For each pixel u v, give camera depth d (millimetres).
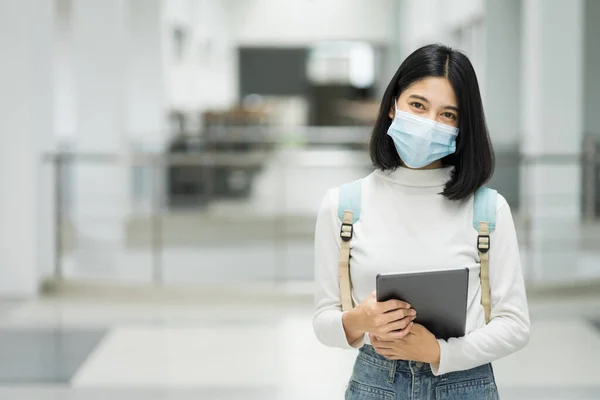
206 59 20125
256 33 21172
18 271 7555
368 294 2100
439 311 1973
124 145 10750
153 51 13312
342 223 2139
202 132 13047
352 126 20031
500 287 2074
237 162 10016
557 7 9836
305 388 4891
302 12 21141
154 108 13320
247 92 24156
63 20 15922
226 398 4699
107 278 7828
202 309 7180
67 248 9312
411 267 2061
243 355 5633
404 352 1992
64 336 6191
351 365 5383
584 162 8531
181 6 15805
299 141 12719
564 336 6141
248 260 8789
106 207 10438
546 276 7711
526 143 10242
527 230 8109
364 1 21297
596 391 4781
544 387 4875
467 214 2102
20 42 7445
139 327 6496
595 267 8039
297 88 24172
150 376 5137
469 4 14062
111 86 10664
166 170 10445
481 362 2006
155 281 7738
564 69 9891
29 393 4777
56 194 7859
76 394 4762
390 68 21531
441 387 2064
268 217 10125
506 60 12812
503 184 10305
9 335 6215
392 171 2150
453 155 2152
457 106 2066
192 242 9922
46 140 7875
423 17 18797
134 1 13250
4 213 7520
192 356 5613
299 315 6934
